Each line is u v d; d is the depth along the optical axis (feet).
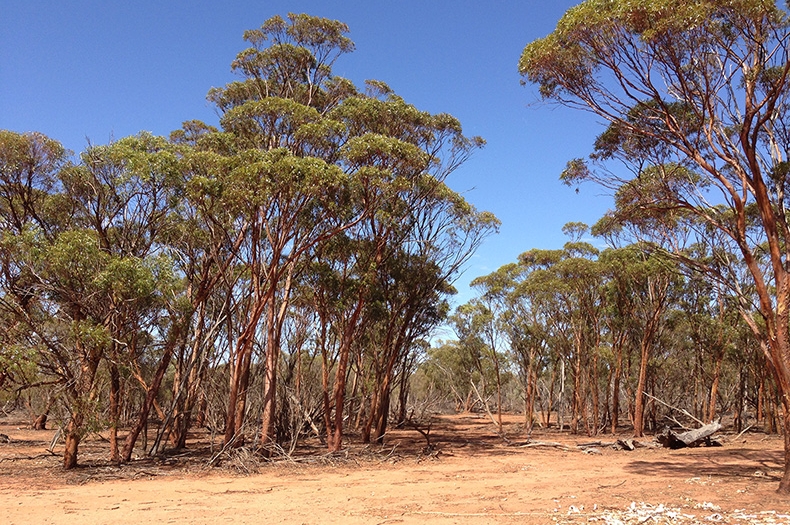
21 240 55.16
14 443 89.40
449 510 38.01
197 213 68.64
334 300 83.71
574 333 121.90
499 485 50.31
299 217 67.41
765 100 40.83
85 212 66.54
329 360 114.21
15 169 65.57
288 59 80.07
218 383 86.48
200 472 59.47
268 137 70.38
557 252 117.19
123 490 47.96
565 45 44.39
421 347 114.73
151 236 68.23
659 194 51.60
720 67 45.03
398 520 34.68
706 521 32.40
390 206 76.43
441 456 78.69
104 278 53.72
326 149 69.41
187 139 86.28
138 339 70.23
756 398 135.33
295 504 40.91
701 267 53.21
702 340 119.55
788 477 41.88
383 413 96.22
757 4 37.24
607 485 48.96
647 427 137.69
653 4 38.52
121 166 63.10
